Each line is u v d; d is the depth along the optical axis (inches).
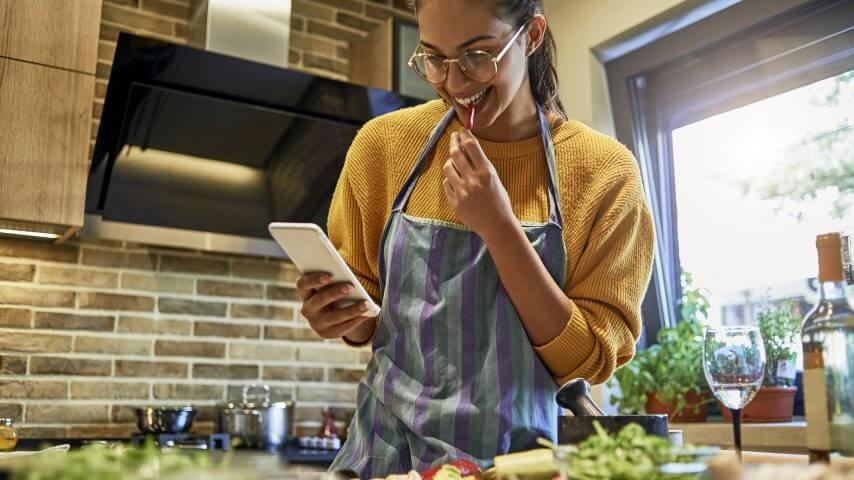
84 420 116.5
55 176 104.0
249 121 114.3
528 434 46.4
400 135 55.1
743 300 109.9
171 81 106.0
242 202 119.3
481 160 45.1
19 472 25.5
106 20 124.3
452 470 37.3
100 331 119.6
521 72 50.3
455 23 46.6
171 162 113.6
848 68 98.8
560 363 47.7
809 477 31.4
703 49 114.5
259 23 120.8
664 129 122.3
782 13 103.7
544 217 51.0
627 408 108.2
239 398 128.2
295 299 136.2
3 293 114.0
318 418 135.0
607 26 121.2
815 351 38.7
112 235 112.3
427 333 48.1
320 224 125.9
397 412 47.7
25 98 103.7
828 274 39.6
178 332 125.1
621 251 50.1
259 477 27.4
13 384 112.9
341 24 145.3
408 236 50.6
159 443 106.7
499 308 47.8
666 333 108.0
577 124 53.9
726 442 95.4
